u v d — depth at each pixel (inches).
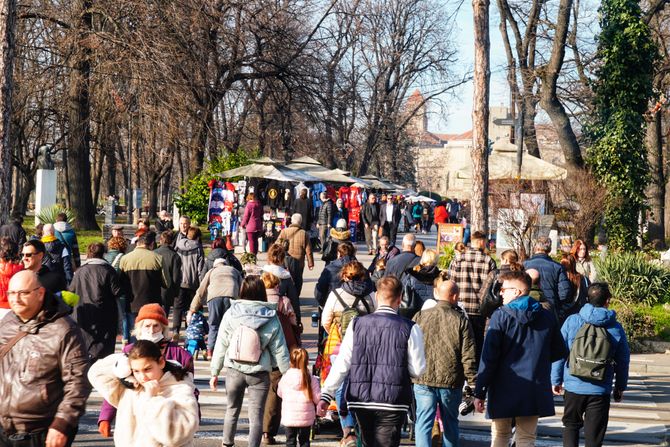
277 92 1919.3
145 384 248.8
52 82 1539.1
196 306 614.9
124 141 1860.2
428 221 2452.0
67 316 270.5
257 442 381.7
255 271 628.7
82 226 1744.6
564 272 524.7
